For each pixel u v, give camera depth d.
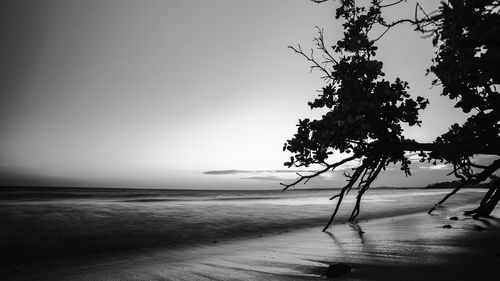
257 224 16.58
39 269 8.24
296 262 6.57
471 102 6.31
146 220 16.48
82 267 8.23
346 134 6.43
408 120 6.53
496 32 4.25
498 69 4.80
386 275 4.74
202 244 11.59
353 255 6.82
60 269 8.12
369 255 6.66
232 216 19.53
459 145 6.56
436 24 4.61
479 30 4.34
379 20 5.84
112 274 6.85
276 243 10.39
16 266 8.69
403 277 4.55
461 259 5.52
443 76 5.36
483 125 6.91
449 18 4.46
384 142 6.88
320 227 15.40
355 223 16.41
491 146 6.47
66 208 20.05
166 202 32.69
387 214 21.72
